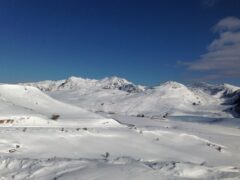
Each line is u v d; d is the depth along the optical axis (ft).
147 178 50.39
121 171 53.16
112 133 150.30
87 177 51.08
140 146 138.72
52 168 57.57
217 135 224.12
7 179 54.44
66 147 115.85
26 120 159.63
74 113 216.95
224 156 151.74
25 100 218.79
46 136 122.72
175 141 163.12
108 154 113.39
